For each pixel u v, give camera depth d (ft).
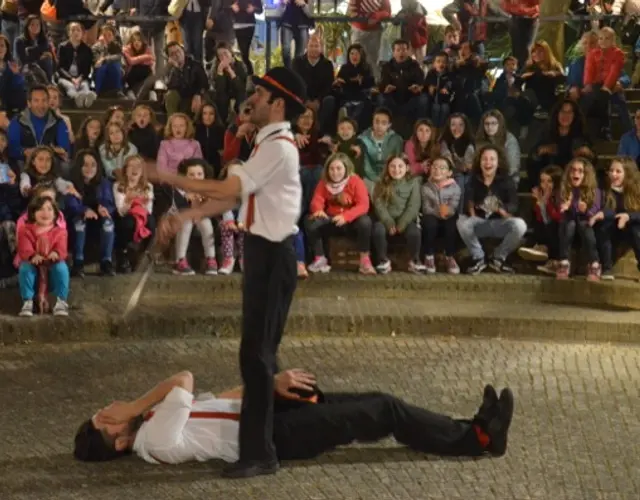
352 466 19.17
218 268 32.76
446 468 19.17
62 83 40.37
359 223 32.76
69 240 31.45
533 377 25.36
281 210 18.19
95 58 42.14
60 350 27.09
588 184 32.35
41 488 17.94
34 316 28.25
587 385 24.73
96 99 40.09
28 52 38.93
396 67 38.99
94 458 19.04
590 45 38.93
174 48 38.29
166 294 31.30
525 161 38.11
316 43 38.60
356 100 38.78
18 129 33.14
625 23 43.32
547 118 37.78
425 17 44.34
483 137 35.09
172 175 17.69
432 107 38.63
